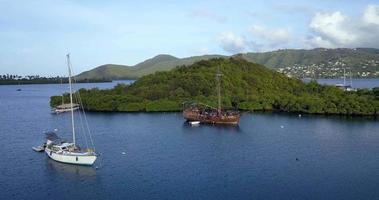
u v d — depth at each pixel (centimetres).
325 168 10850
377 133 16225
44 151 12838
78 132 16650
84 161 10975
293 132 16612
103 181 9706
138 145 13838
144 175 10188
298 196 8650
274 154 12481
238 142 14462
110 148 13312
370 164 11244
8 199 8575
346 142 14350
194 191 8962
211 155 12356
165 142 14438
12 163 11394
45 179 9900
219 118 19125
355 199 8469
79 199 8556
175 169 10731
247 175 10194
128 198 8562
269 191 8975
